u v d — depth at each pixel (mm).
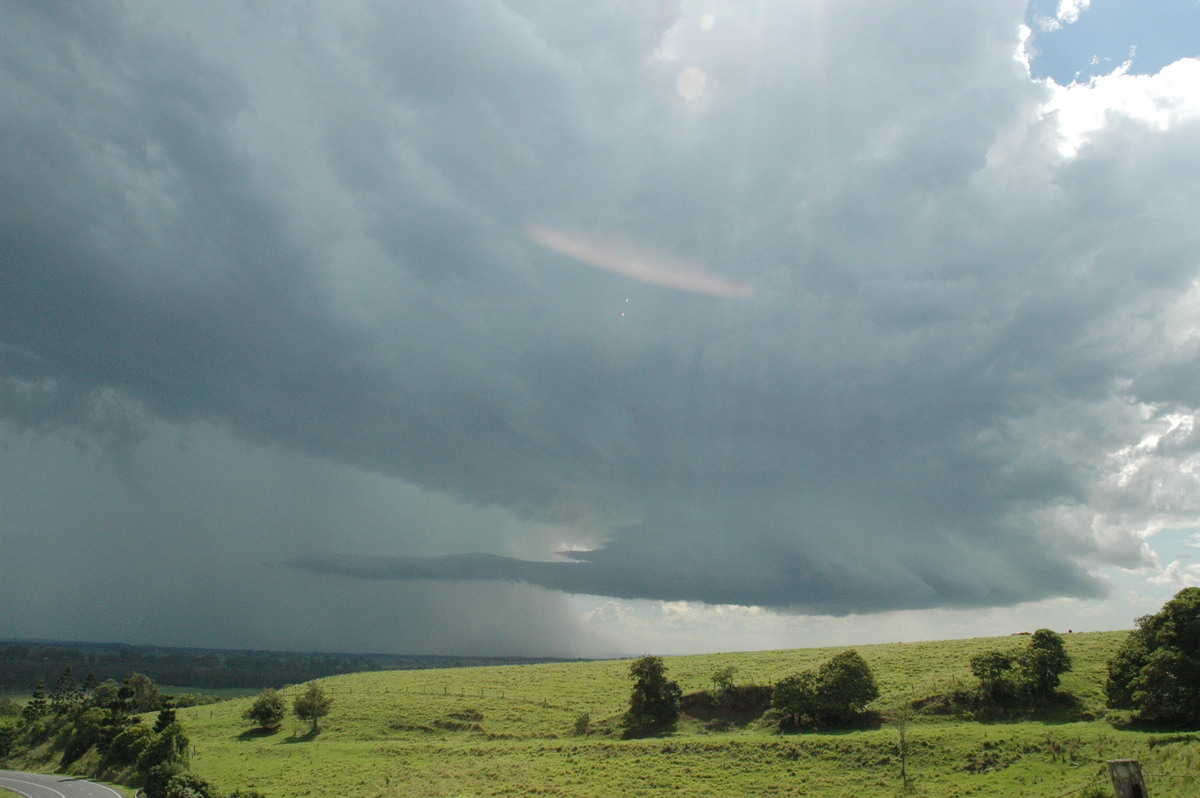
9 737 120312
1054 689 79312
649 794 64188
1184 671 64438
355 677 162750
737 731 89062
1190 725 63125
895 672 101375
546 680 134000
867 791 60188
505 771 75500
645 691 96312
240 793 68625
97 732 108000
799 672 89812
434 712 109875
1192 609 67688
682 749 76688
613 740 89000
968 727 72250
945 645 119500
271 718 111438
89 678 154375
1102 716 71188
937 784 59688
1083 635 105750
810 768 67312
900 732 71625
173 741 85500
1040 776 56781
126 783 85500
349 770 80750
